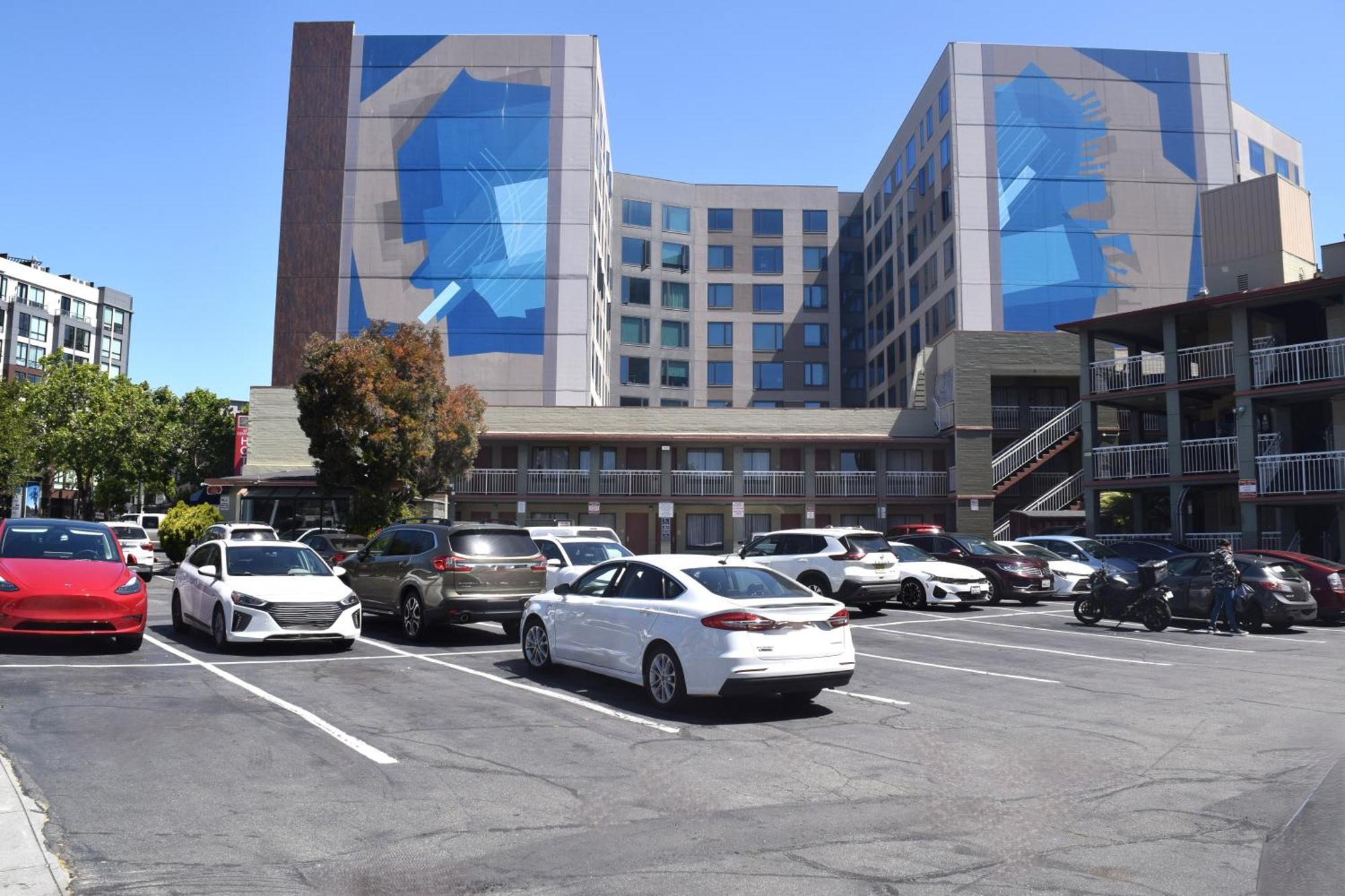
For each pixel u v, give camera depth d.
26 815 5.86
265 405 43.47
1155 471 30.42
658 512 40.88
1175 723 9.41
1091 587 18.97
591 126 54.94
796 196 74.25
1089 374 32.19
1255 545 26.98
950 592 21.34
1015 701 10.55
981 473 39.16
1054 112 54.28
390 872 5.15
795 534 20.77
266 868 5.17
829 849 5.59
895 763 7.73
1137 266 53.44
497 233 54.22
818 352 72.75
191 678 11.06
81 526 13.77
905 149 62.94
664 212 72.44
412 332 32.94
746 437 42.22
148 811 6.12
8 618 11.73
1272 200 30.19
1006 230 53.12
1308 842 5.79
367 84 55.31
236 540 15.57
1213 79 55.50
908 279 61.81
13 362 85.38
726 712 9.74
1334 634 18.02
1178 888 5.00
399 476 31.05
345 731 8.52
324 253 54.09
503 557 14.77
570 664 11.37
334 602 13.42
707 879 5.07
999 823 6.15
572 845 5.63
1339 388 25.61
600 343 60.44
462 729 8.69
